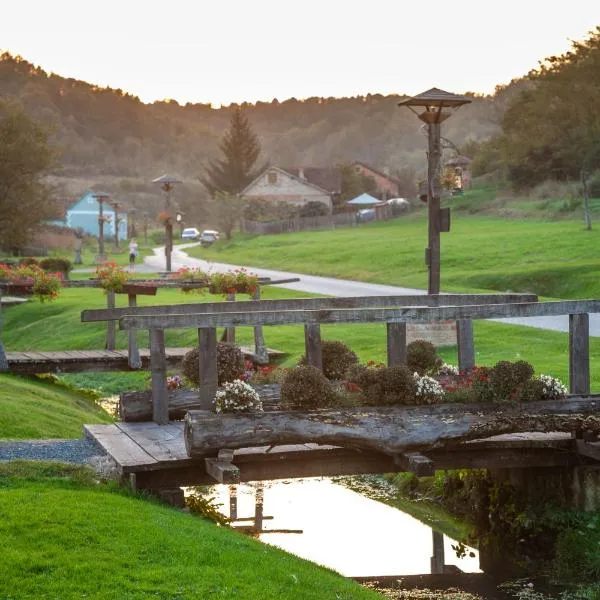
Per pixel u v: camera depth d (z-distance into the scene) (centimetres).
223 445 1184
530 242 5500
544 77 6900
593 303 1458
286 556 1084
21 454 1301
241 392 1218
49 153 7081
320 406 1238
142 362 2420
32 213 7094
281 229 9450
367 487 1689
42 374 2594
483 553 1328
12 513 1015
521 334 2691
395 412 1241
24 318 3872
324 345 1575
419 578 1228
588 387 1448
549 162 8038
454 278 4588
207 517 1434
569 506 1355
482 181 9481
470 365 1516
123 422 1497
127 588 850
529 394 1306
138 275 4956
